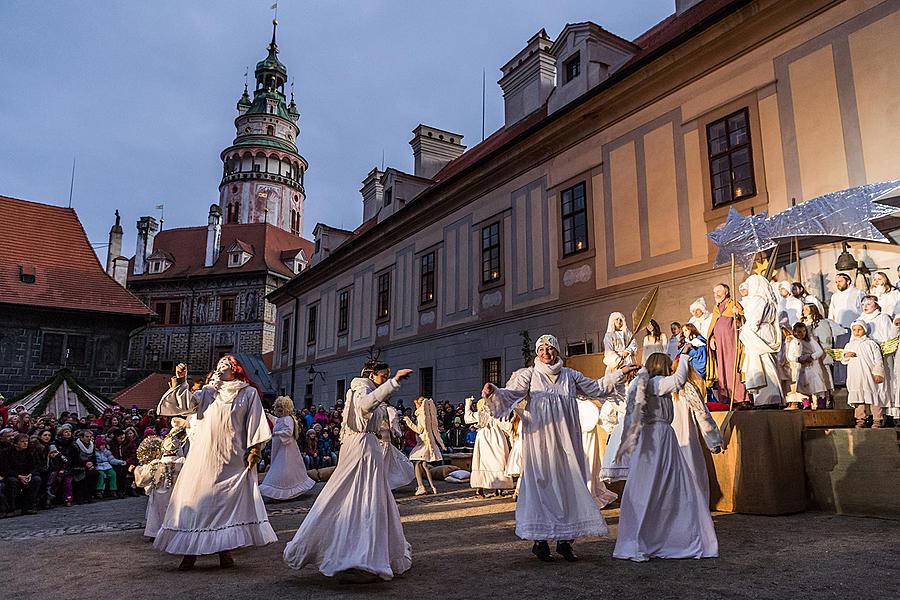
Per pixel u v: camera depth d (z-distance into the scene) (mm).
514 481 10484
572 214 16688
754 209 12047
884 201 9461
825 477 7547
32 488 10648
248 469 5293
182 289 52281
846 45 10953
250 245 53812
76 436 12477
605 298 15258
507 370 18453
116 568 5297
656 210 14188
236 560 5613
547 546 5125
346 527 4547
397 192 26906
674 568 4719
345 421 4895
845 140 10781
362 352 27562
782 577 4363
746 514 7449
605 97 15625
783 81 11883
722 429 7895
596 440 8508
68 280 33625
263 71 70875
